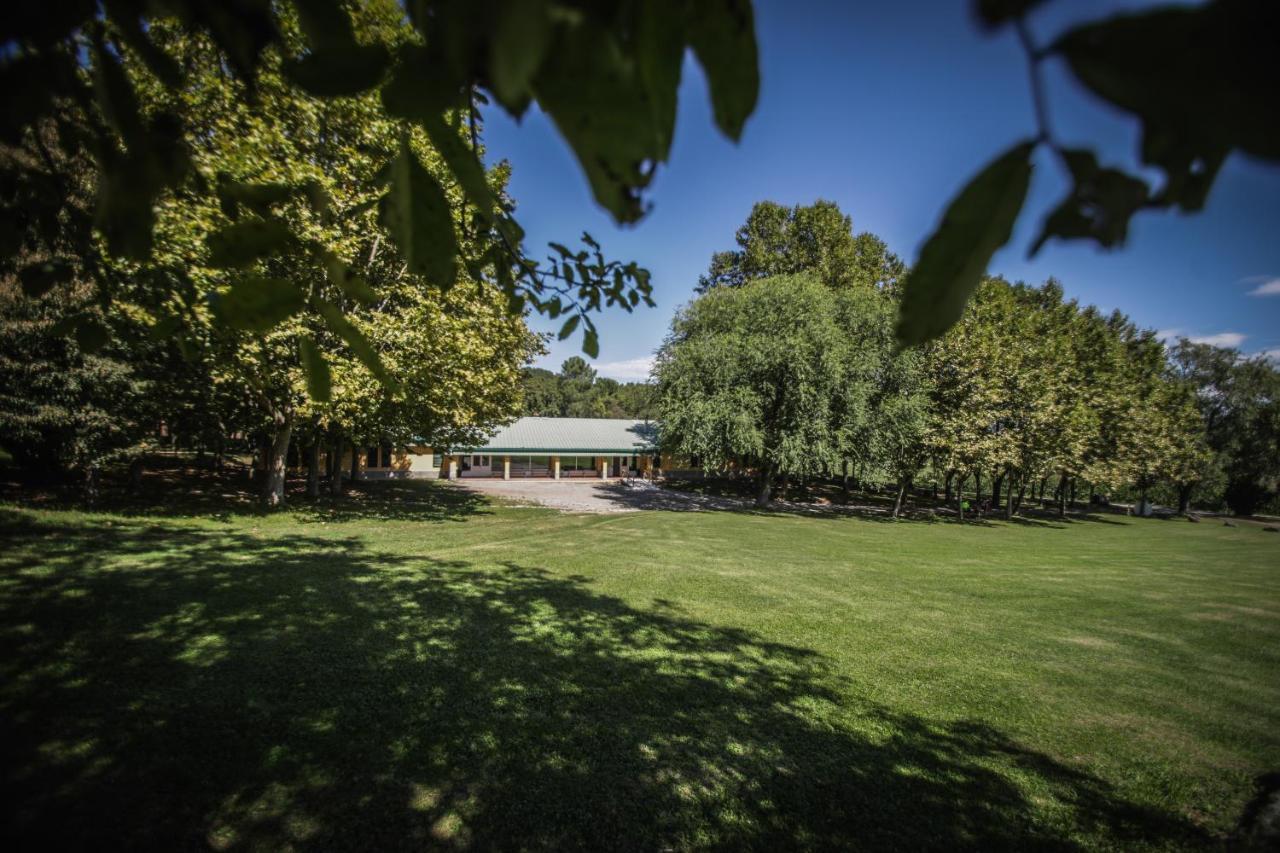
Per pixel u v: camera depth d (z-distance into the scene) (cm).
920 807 403
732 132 51
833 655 685
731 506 2759
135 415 1405
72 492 1510
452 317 1456
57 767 372
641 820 370
